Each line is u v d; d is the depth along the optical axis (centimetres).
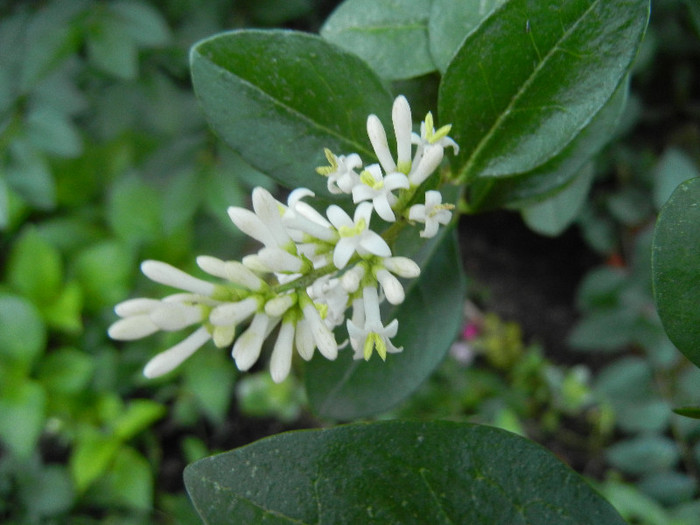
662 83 23
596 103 7
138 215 22
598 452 23
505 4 7
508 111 8
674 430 19
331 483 6
